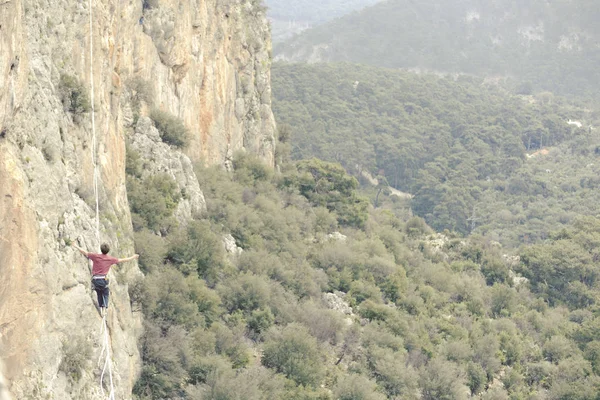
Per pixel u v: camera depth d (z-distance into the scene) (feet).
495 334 207.92
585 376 195.11
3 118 67.46
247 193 220.84
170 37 189.26
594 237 328.49
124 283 106.83
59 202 81.97
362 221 271.28
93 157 100.73
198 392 121.08
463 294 240.32
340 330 169.78
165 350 120.57
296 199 254.06
